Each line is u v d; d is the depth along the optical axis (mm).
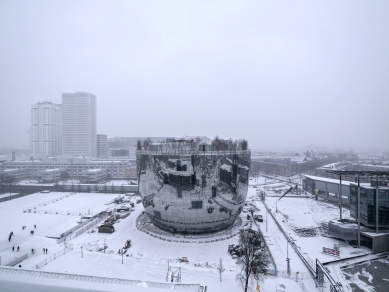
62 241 69938
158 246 66625
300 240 71188
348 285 47844
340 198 78312
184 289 13555
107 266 54156
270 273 50938
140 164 79000
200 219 71938
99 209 107562
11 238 71188
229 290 45156
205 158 70125
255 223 86625
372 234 64438
